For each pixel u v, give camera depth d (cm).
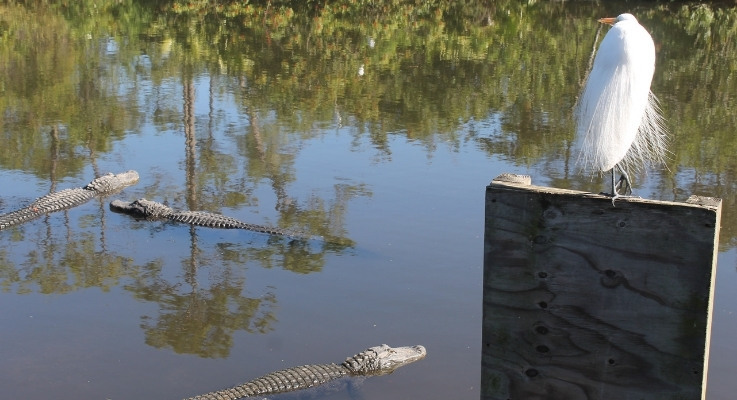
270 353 748
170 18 3186
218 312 831
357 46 2611
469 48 2591
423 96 1927
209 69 2280
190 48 2570
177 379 702
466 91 1981
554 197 272
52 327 798
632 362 274
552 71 2209
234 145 1524
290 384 681
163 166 1412
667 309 265
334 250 981
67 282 916
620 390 278
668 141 1483
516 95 1930
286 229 1066
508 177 294
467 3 3466
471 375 695
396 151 1436
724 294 833
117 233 1090
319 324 797
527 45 2642
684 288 261
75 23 3097
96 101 1902
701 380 265
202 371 716
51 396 668
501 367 295
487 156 1391
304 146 1495
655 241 261
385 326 784
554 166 1325
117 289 897
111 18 3192
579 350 281
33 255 1005
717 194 1189
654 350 270
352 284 881
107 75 2197
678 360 267
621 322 272
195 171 1370
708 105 1788
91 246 1040
